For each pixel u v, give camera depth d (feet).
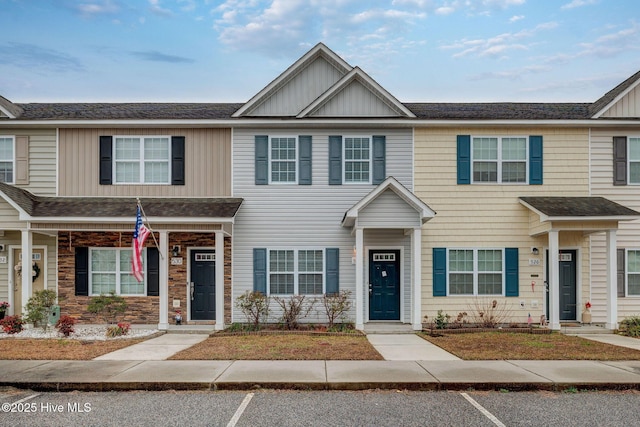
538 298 51.85
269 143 52.65
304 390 27.55
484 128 52.60
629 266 52.11
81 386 27.63
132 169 52.95
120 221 47.11
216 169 52.70
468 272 51.98
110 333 44.06
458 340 42.39
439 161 52.44
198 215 47.34
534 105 58.85
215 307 52.01
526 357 34.76
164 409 24.31
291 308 50.14
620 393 27.20
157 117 52.03
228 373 29.58
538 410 24.26
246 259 52.06
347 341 41.65
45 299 45.44
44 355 35.17
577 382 27.78
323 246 52.06
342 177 52.31
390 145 52.54
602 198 51.72
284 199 52.31
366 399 25.94
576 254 52.44
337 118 51.65
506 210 52.34
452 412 23.91
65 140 52.90
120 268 52.49
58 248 52.19
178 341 42.06
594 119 51.72
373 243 51.98
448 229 52.21
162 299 47.83
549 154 52.70
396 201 47.11
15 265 52.85
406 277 51.83
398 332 46.91
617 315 50.29
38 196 52.24
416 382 27.76
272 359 33.71
